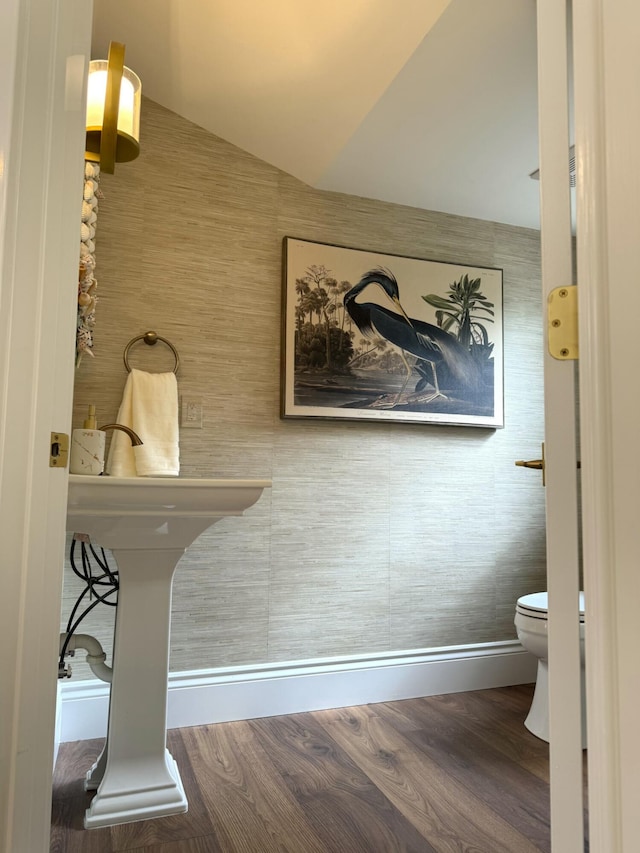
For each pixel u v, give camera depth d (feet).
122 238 7.27
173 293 7.44
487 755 6.40
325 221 8.26
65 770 5.98
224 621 7.41
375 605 8.10
